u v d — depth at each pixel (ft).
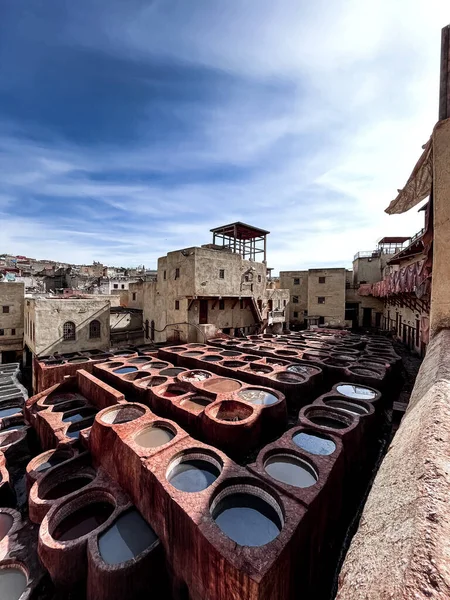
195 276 61.67
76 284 133.28
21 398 47.67
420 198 26.76
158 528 17.26
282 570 12.57
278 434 26.37
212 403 26.73
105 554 16.72
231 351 50.37
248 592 11.52
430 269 22.89
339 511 19.03
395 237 101.45
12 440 33.96
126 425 23.58
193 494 16.19
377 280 105.19
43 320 60.75
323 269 101.91
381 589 4.00
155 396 30.91
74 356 53.78
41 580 17.79
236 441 22.81
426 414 8.02
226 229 77.46
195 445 20.72
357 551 5.39
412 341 59.26
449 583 3.57
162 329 72.90
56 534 18.93
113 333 77.36
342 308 99.60
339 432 21.70
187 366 45.32
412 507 5.09
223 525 15.43
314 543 15.53
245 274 75.10
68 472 24.62
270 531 15.01
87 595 16.48
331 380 37.45
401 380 40.98
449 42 18.65
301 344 54.29
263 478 17.11
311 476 18.30
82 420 31.78
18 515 22.76
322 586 16.43
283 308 98.58
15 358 83.20
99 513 20.61
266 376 34.45
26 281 117.50
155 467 18.47
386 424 29.43
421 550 4.16
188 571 14.84
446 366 10.91
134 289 96.53
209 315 67.77
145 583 16.05
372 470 24.32
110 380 39.42
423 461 6.06
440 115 19.03
